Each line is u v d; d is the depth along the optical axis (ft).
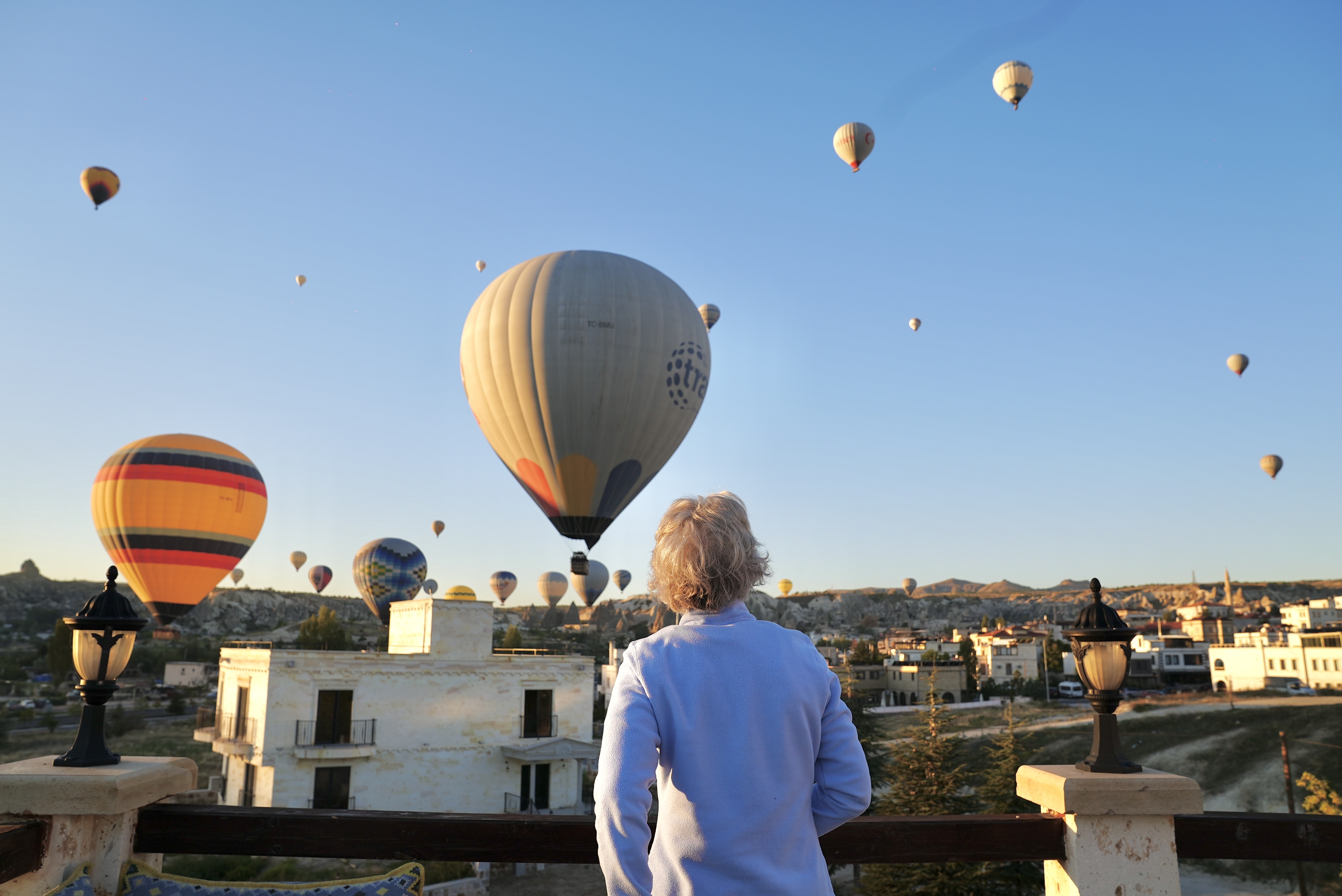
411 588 121.90
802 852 5.25
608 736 5.21
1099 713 9.73
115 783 8.51
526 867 66.54
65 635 230.07
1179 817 9.13
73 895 8.10
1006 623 485.56
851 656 236.63
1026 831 9.23
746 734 5.21
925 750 75.56
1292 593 578.25
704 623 5.67
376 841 9.12
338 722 74.23
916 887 58.75
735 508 6.06
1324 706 135.54
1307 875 73.77
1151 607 596.29
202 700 204.23
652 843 7.48
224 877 56.34
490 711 80.07
